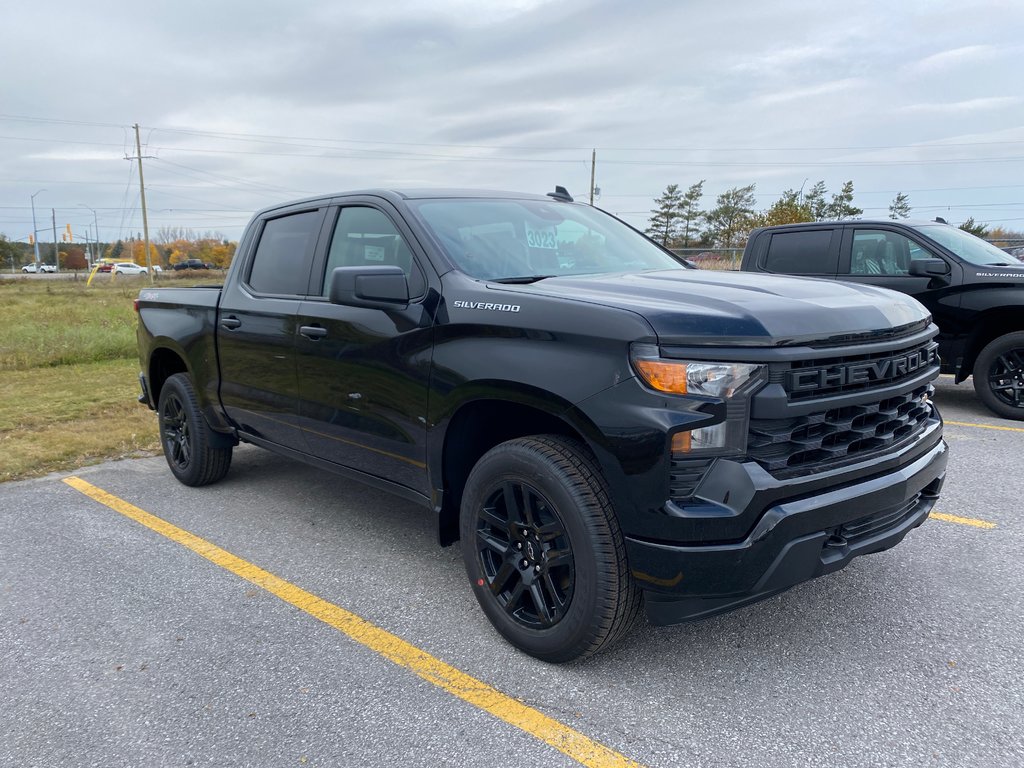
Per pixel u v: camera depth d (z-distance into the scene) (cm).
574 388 264
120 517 481
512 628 304
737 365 246
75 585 379
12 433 697
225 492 531
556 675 290
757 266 857
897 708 264
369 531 452
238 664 303
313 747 250
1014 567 377
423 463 335
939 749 242
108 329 1490
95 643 321
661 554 251
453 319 310
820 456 264
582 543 268
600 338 260
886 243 764
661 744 248
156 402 576
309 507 497
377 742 252
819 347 260
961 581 363
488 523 309
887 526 291
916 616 330
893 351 285
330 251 399
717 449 246
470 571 320
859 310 281
